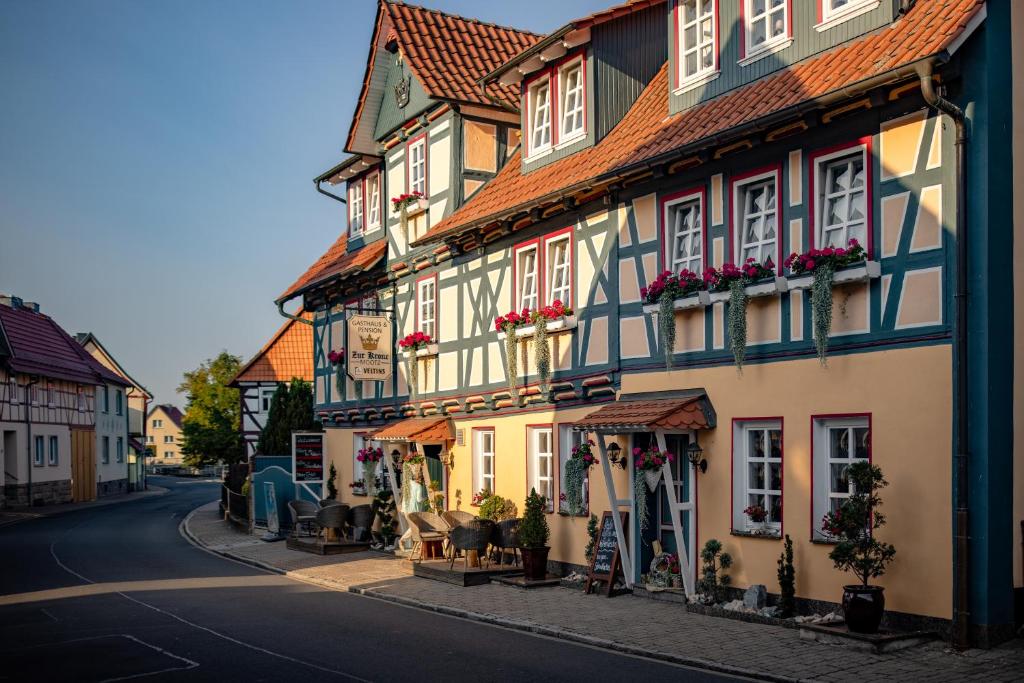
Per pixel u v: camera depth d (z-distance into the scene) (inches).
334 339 1056.8
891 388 424.5
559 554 644.1
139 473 2522.1
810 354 462.3
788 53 503.5
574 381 628.4
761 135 486.9
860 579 430.3
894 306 425.7
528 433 685.3
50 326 2058.3
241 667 403.2
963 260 400.5
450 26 879.7
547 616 506.9
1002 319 402.3
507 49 888.9
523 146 721.6
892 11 452.1
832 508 456.1
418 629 490.6
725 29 546.0
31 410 1702.8
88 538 1075.3
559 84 677.3
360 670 394.0
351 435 1009.5
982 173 400.5
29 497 1676.9
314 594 627.5
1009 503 400.5
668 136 545.0
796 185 474.0
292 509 944.9
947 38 392.5
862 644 396.2
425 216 843.4
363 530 896.9
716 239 519.2
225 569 781.3
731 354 505.7
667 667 390.3
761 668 374.6
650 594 544.7
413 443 844.0
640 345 571.2
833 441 458.3
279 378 1609.3
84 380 1929.1
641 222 572.7
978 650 387.9
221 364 2731.3
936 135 413.7
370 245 960.3
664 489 567.2
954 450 399.2
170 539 1072.8
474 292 757.3
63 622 519.8
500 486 719.1
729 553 501.0
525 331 668.1
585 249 622.5
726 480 505.7
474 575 633.0
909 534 413.7
